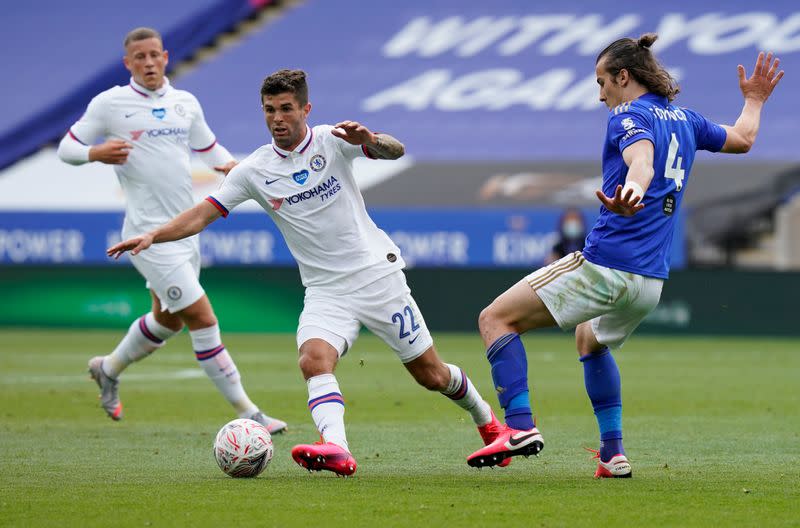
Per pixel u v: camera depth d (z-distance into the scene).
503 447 20.00
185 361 55.62
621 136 19.78
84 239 85.00
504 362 20.34
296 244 21.91
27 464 23.23
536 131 91.69
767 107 90.25
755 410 35.16
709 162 84.31
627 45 20.72
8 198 87.25
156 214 30.05
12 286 78.75
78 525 16.12
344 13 102.62
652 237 20.20
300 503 17.97
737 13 98.69
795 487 19.95
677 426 30.83
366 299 21.67
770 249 82.38
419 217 80.12
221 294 76.12
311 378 21.36
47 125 93.69
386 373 49.25
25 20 100.12
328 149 21.50
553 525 16.11
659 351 62.44
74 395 39.44
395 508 17.52
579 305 20.27
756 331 73.94
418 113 94.44
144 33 29.98
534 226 79.12
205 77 98.94
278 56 100.00
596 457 21.94
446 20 101.88
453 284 75.50
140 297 77.88
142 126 29.75
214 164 31.64
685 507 17.66
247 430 21.16
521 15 101.75
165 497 18.58
